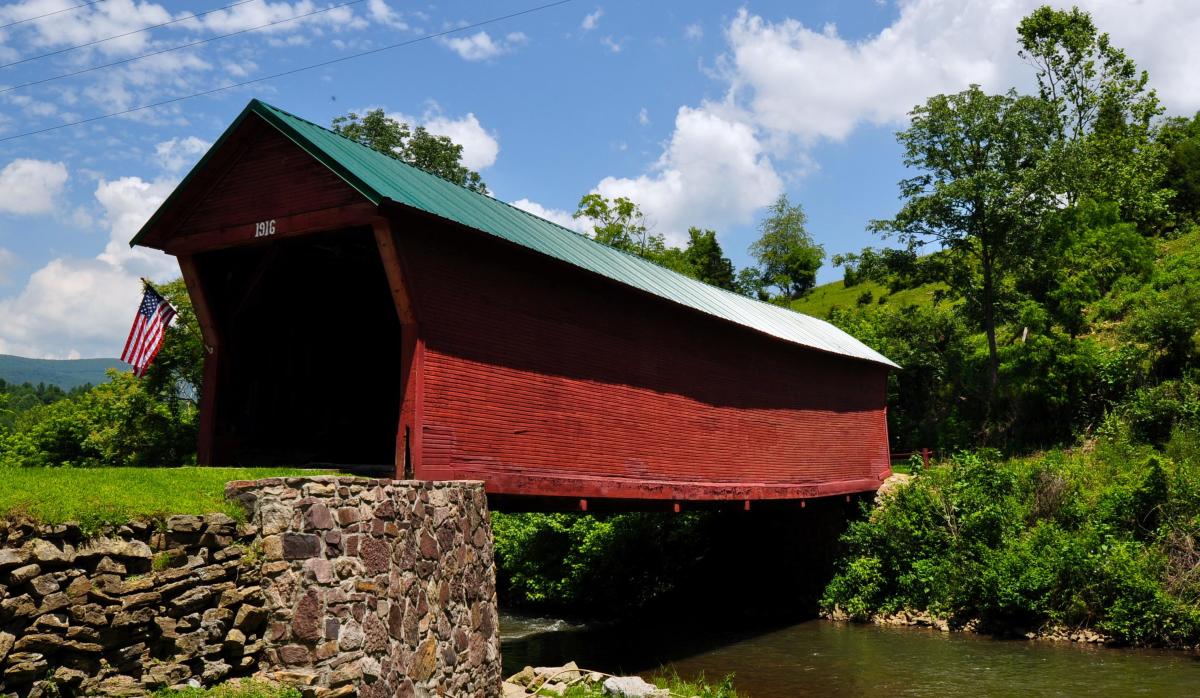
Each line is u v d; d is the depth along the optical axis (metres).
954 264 38.25
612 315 17.41
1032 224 35.88
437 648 10.98
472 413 13.54
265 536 9.12
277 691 8.32
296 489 9.17
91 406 30.33
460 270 13.61
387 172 14.23
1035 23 52.66
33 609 7.12
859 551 27.94
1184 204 53.50
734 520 31.59
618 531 30.84
